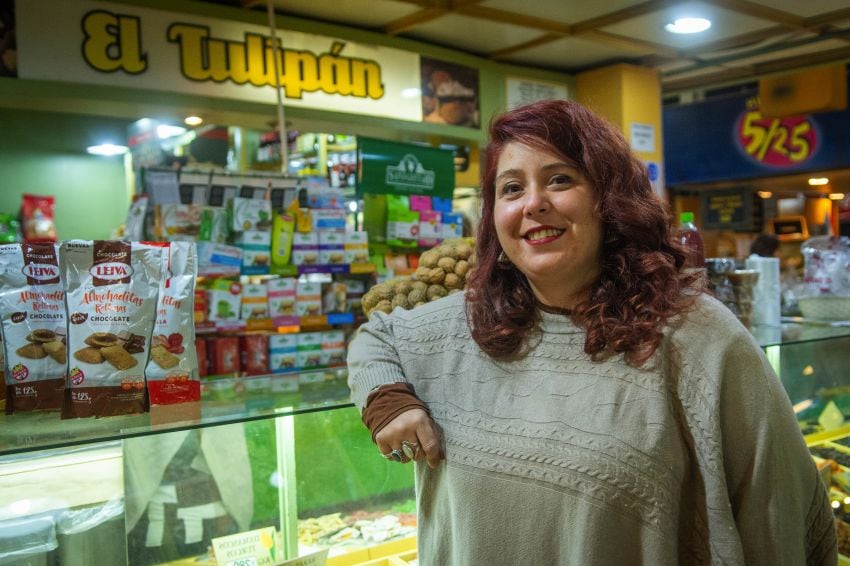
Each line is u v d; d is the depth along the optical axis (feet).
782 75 17.53
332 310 10.45
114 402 4.71
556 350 3.64
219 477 5.22
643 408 3.34
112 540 4.74
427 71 14.57
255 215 9.75
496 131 3.72
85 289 4.71
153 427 4.44
